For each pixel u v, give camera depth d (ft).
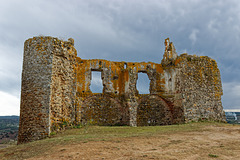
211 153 23.35
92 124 58.59
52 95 45.98
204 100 66.13
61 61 50.34
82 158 21.70
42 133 42.34
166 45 72.90
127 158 21.34
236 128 44.78
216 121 66.74
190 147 26.55
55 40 49.19
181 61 65.21
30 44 48.91
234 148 25.77
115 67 65.41
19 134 45.65
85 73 60.90
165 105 68.80
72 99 52.70
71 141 30.96
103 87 63.62
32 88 45.96
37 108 44.24
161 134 37.19
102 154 23.07
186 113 61.36
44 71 46.29
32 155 25.00
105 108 61.93
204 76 68.49
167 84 68.69
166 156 21.97
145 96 66.90
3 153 29.22
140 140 31.04
